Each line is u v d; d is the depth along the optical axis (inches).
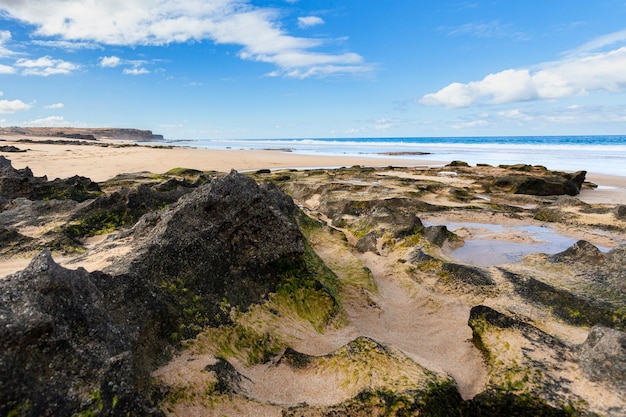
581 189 1205.1
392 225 568.7
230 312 275.6
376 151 3363.7
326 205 816.9
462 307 365.4
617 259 408.8
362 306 365.4
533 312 331.6
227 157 2066.9
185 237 287.0
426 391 214.1
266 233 324.5
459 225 714.8
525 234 647.1
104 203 513.0
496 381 243.8
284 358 251.0
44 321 159.9
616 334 234.4
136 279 234.8
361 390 215.5
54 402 152.3
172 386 198.4
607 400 212.4
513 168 1445.6
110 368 169.6
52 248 412.5
